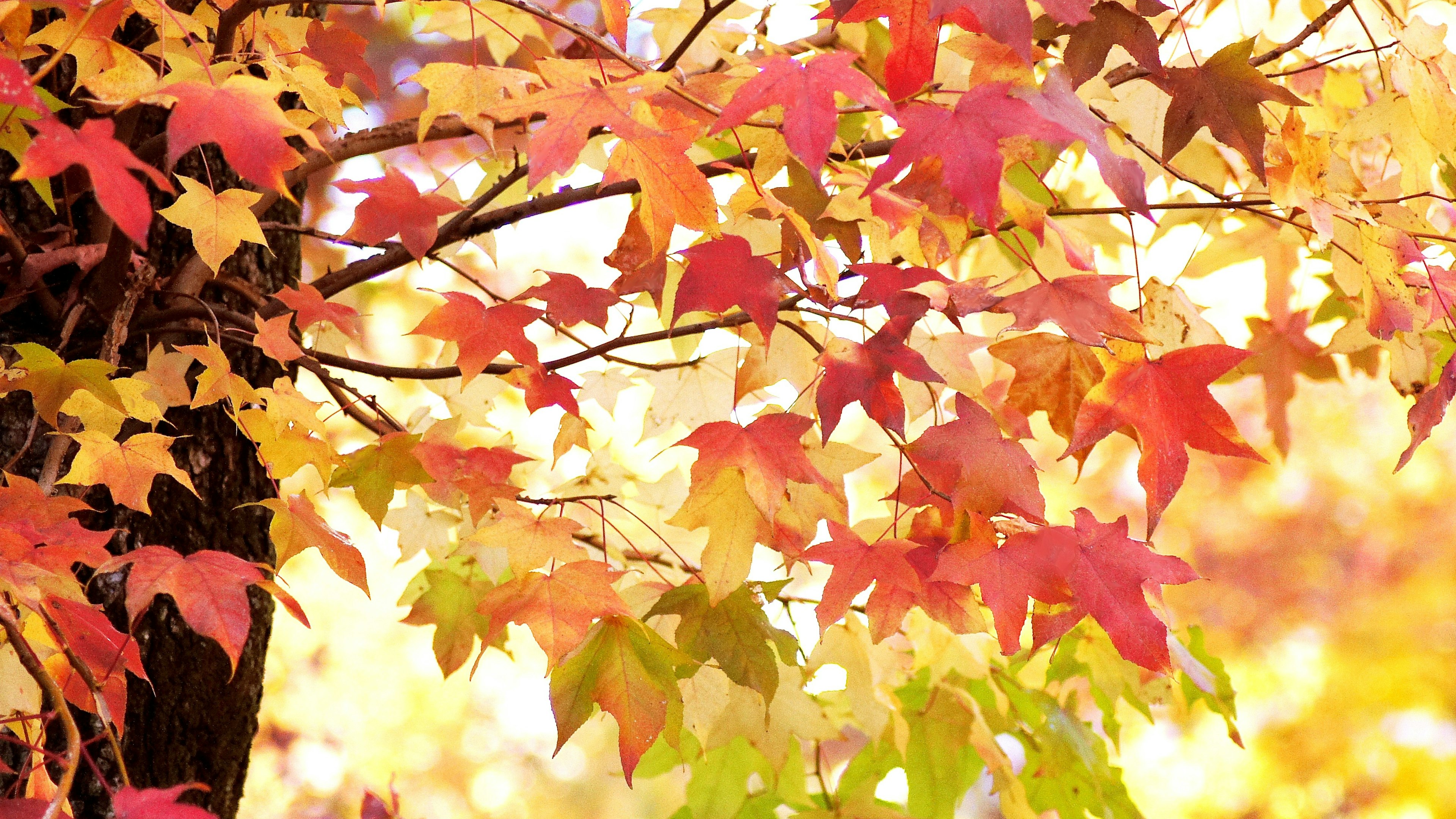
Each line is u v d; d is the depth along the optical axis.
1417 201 3.22
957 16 3.03
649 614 3.16
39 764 3.01
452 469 3.20
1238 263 3.49
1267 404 3.50
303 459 3.16
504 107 2.98
